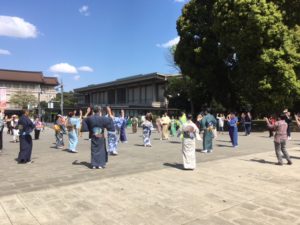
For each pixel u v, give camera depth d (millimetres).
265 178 8906
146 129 17625
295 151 14742
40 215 6016
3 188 7965
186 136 10227
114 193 7434
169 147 17000
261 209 6262
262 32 27078
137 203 6680
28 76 94500
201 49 32875
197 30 33781
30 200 6934
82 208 6391
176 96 47656
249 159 12328
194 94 39656
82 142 20641
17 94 84938
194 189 7750
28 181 8703
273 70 27188
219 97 36375
